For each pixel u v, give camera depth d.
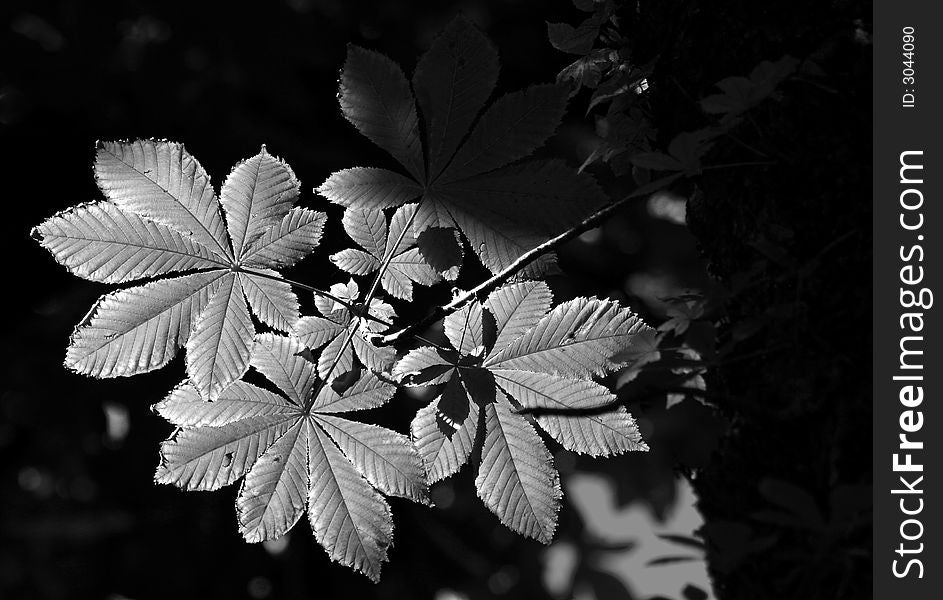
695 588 2.32
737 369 2.32
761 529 2.27
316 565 5.69
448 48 2.38
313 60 5.16
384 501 2.38
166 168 2.36
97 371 2.33
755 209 2.32
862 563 2.21
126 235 2.35
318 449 2.39
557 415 2.38
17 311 4.07
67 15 4.70
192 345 2.35
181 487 2.36
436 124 2.38
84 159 4.33
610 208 2.39
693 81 2.39
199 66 4.92
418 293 4.45
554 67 5.41
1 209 4.01
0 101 4.41
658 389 2.37
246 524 2.37
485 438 2.38
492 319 2.38
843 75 2.31
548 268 2.43
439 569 5.88
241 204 2.37
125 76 4.76
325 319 2.40
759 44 2.34
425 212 2.40
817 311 2.28
